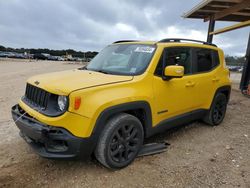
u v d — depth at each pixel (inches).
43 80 131.6
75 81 125.0
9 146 156.7
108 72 149.7
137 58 152.9
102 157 124.4
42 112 118.8
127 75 141.3
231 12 444.5
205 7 460.8
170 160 145.1
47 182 118.9
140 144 141.2
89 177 124.1
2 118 214.5
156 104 145.9
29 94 138.6
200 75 182.4
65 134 111.8
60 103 114.3
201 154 154.9
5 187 113.6
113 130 124.5
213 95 200.4
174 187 118.4
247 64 393.1
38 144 124.6
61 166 133.6
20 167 131.6
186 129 202.1
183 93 165.5
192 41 186.7
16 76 585.6
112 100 121.1
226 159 148.9
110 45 189.9
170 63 157.6
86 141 114.9
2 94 325.4
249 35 391.9
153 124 147.6
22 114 132.0
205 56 191.8
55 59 2615.7
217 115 213.2
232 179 126.7
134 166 136.6
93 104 115.6
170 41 168.4
